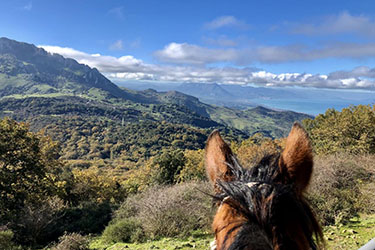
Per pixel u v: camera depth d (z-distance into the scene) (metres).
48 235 10.16
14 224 10.01
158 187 11.94
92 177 29.20
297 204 0.74
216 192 0.97
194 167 20.05
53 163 20.31
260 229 0.67
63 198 20.17
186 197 8.25
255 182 0.83
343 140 16.75
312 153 0.94
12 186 15.53
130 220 8.16
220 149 1.11
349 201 7.19
